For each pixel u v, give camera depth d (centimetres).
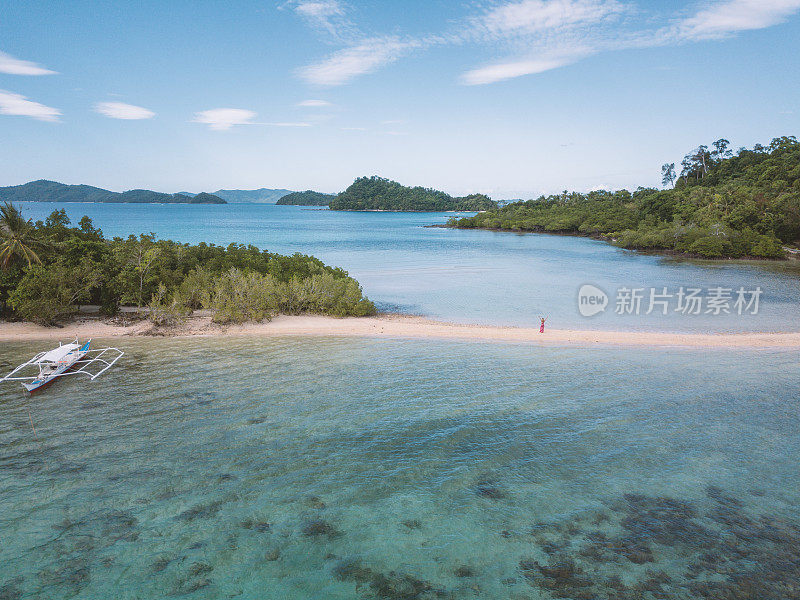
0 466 1788
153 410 2323
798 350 3528
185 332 3869
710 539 1451
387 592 1224
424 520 1523
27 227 3994
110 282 4306
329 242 13725
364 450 1959
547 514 1563
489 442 2045
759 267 8869
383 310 5009
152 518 1503
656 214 16150
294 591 1223
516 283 6888
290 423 2200
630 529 1493
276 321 4309
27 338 3550
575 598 1209
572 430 2169
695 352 3469
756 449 2009
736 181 16588
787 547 1416
